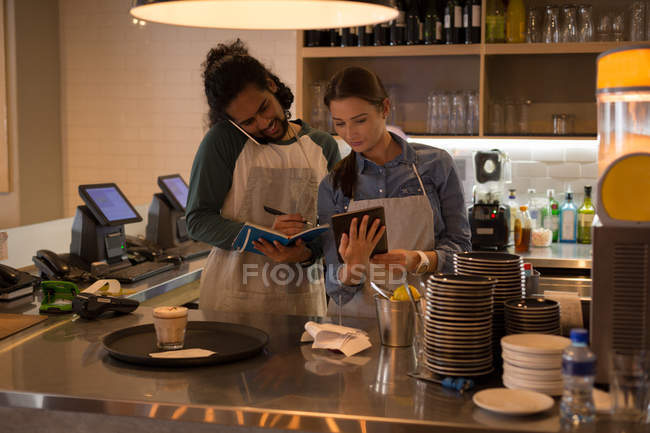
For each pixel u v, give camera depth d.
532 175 4.70
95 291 2.54
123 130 6.70
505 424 1.38
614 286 1.51
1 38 6.21
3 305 2.60
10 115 6.30
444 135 4.43
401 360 1.81
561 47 4.18
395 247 2.29
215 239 2.48
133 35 6.59
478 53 4.30
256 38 6.31
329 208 2.35
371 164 2.30
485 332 1.62
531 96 4.64
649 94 1.53
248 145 2.60
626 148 1.56
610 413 1.41
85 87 6.74
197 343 1.94
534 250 4.21
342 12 2.02
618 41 4.14
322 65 4.88
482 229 4.15
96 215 3.39
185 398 1.54
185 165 6.61
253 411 1.48
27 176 6.44
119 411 1.54
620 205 1.51
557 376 1.50
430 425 1.40
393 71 4.80
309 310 2.71
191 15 1.99
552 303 1.70
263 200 2.63
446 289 1.61
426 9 4.39
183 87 6.53
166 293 3.60
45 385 1.63
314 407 1.49
